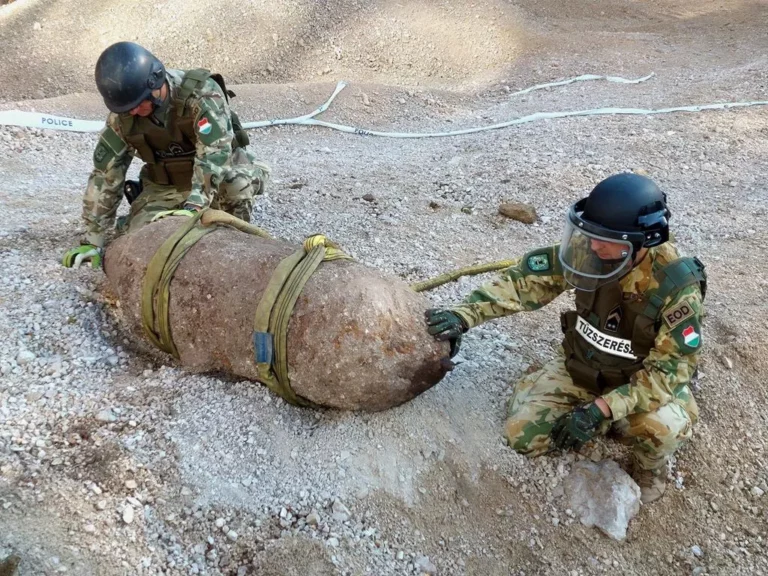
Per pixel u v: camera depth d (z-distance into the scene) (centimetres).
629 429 283
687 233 475
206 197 368
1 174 571
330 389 283
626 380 286
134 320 327
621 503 291
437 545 278
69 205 492
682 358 262
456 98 885
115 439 283
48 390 302
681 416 280
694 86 807
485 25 1098
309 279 283
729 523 306
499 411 319
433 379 291
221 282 296
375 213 501
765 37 1071
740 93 755
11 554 231
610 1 1316
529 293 295
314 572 259
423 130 769
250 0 1072
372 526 275
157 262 305
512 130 705
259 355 282
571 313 294
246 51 1027
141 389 308
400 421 298
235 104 816
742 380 355
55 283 368
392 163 627
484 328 373
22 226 439
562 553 286
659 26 1209
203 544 261
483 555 280
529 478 300
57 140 668
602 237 246
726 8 1283
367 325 275
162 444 284
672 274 259
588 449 310
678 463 318
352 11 1091
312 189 545
